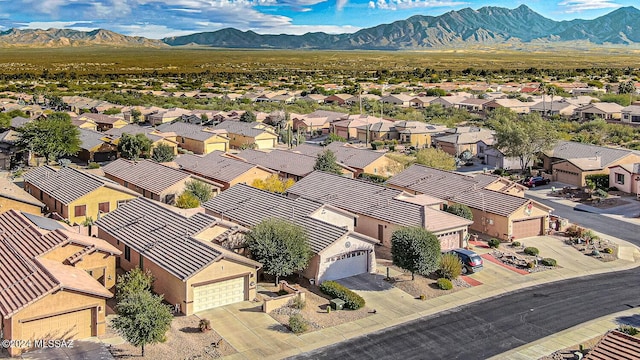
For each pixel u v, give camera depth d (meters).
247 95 181.25
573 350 34.38
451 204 62.31
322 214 51.97
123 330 32.03
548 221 59.03
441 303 41.44
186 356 33.12
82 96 175.12
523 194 68.69
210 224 44.56
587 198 73.06
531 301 41.81
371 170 82.19
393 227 53.28
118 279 41.03
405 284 44.72
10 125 108.38
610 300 42.00
